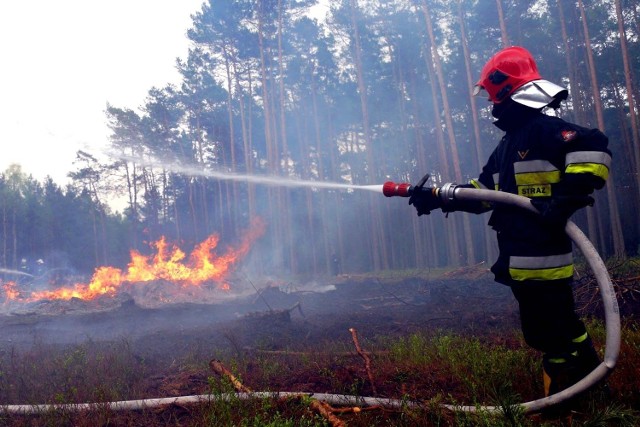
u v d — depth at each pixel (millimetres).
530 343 2916
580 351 2816
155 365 5824
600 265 2607
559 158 2711
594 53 32719
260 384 4148
